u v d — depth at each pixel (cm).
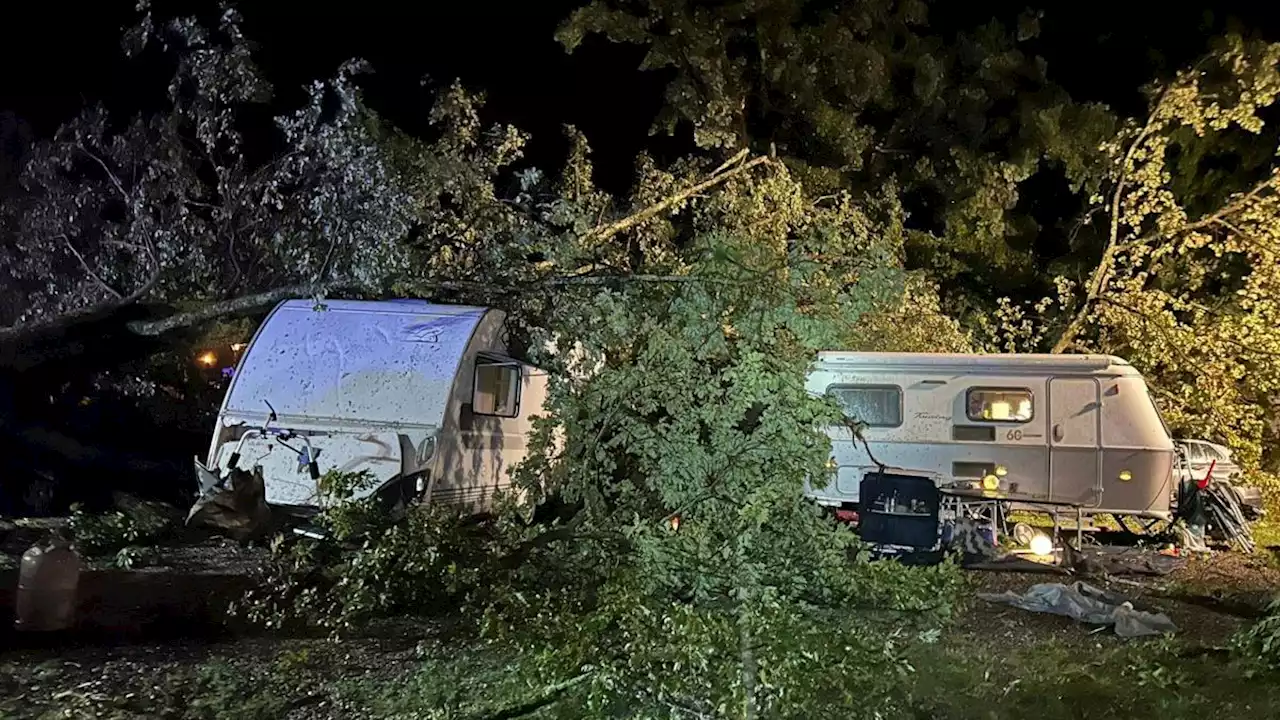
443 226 1229
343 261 1148
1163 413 1625
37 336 1170
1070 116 1930
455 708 605
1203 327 1645
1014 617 922
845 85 1908
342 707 615
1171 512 1363
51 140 1273
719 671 575
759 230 1502
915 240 1977
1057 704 627
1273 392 1712
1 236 1284
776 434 838
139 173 1237
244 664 693
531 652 667
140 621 781
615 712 579
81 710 590
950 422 1399
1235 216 1688
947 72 2028
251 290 1227
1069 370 1381
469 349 1160
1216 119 1675
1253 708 636
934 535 1154
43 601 740
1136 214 1705
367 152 1133
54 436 1221
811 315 870
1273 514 1669
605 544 880
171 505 1206
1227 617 981
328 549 945
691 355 877
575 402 925
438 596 855
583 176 1498
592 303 991
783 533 805
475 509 1180
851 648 607
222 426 1145
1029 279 2012
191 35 1180
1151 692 648
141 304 1196
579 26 1769
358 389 1144
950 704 616
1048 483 1373
